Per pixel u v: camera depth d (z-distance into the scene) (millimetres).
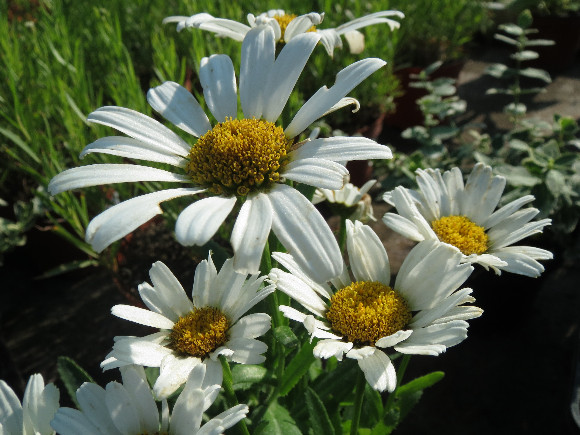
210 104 171
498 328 316
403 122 474
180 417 130
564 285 347
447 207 186
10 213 345
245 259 124
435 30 458
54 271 293
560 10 534
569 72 554
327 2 339
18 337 330
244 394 190
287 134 154
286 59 163
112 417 130
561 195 292
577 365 240
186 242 121
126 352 135
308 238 127
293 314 137
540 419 277
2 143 322
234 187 150
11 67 313
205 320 148
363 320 146
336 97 148
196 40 285
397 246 364
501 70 385
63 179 141
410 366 303
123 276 272
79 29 365
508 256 172
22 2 441
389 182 345
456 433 271
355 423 160
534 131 339
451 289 145
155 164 264
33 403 141
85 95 285
